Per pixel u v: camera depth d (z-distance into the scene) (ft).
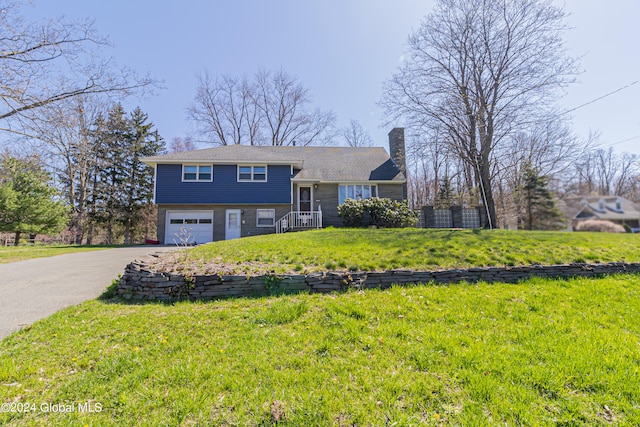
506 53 50.85
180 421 6.73
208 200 53.62
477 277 17.92
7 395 7.69
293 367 8.91
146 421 6.75
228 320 12.59
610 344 10.07
